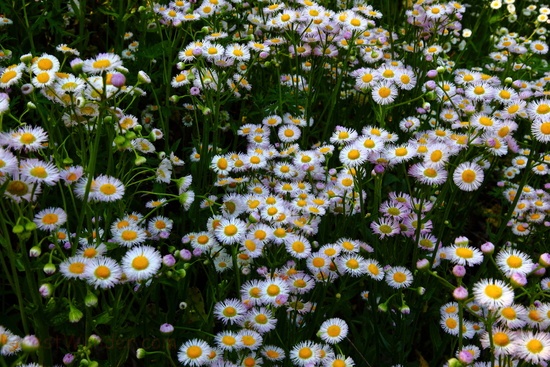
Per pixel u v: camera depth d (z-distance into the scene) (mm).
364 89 853
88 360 606
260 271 697
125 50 884
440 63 986
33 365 583
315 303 728
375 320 703
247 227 691
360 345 714
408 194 787
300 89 936
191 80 829
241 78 884
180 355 630
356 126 935
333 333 656
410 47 996
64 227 719
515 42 1040
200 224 781
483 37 1144
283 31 905
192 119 893
